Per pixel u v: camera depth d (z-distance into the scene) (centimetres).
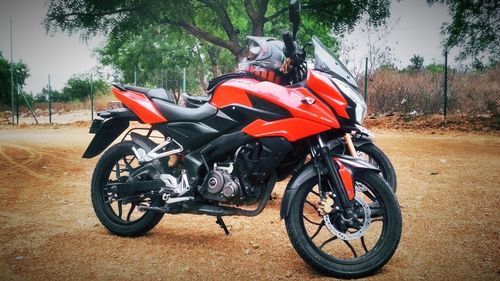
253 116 352
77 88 4675
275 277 325
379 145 1049
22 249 378
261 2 1269
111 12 1231
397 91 1764
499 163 777
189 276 325
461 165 762
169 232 426
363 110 336
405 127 1459
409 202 525
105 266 343
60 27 1248
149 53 2631
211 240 404
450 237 403
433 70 1791
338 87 334
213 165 374
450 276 321
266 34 1761
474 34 1553
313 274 330
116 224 413
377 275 324
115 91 418
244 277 324
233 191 351
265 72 371
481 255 360
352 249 334
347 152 471
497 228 425
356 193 347
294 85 351
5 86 4794
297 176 336
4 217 475
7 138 1410
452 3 1539
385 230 322
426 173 698
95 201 420
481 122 1413
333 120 330
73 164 838
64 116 3306
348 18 1284
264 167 349
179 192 376
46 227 440
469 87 1673
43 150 1070
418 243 389
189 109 384
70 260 354
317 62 348
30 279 319
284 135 339
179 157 389
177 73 3023
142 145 410
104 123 407
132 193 405
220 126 367
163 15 1273
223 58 2997
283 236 416
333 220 329
